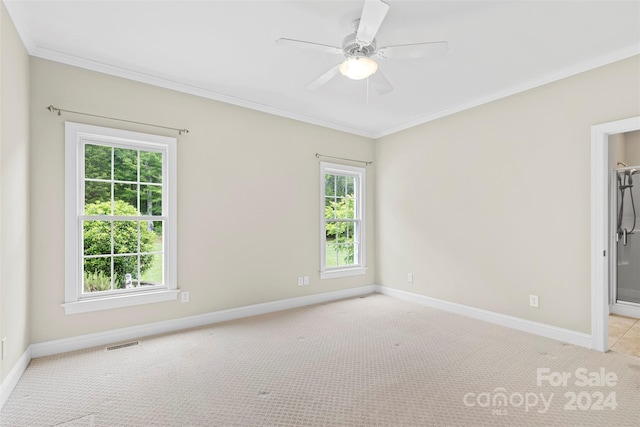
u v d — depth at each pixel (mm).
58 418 1837
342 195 4785
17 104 2266
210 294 3490
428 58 2754
